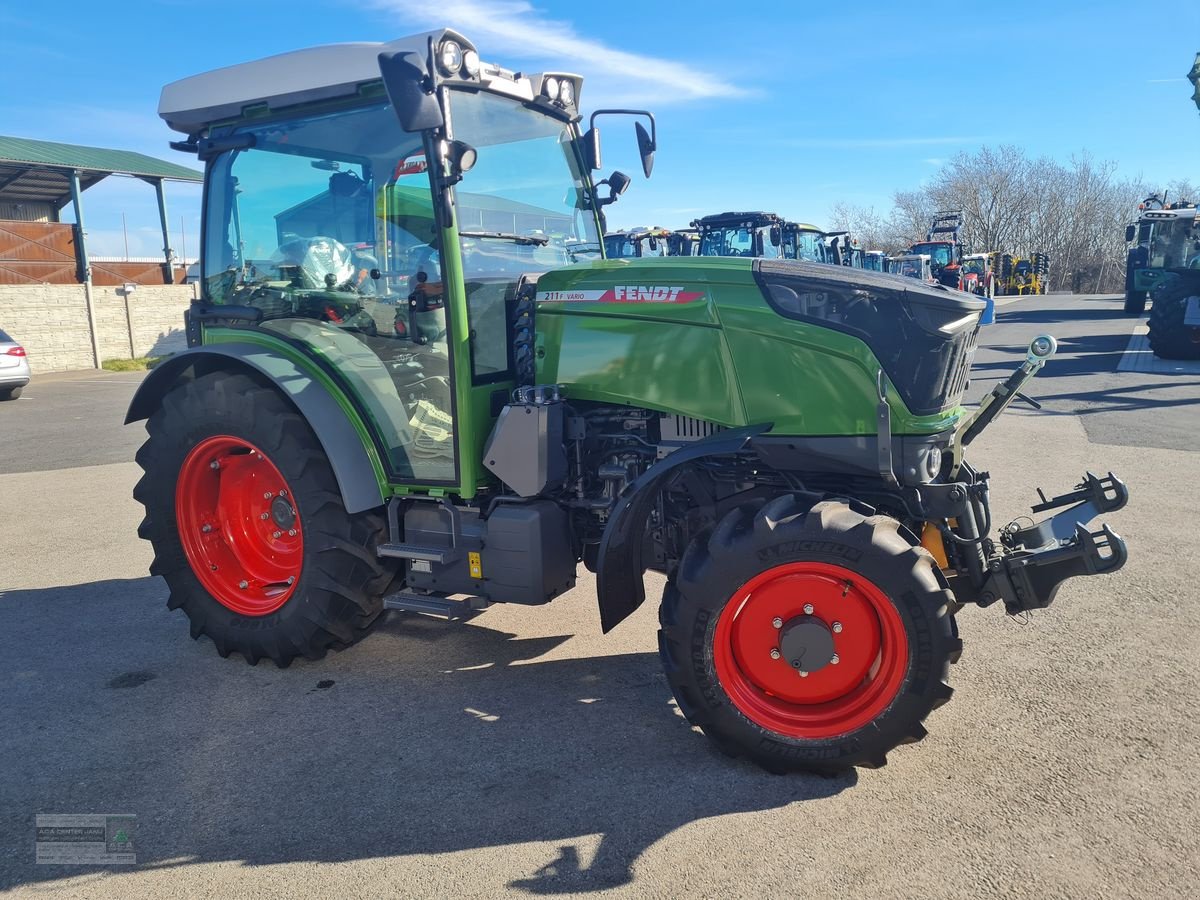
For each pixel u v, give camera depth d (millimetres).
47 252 19859
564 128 3990
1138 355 13930
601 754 3035
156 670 3842
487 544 3354
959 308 2891
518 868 2434
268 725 3314
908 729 2744
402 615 4418
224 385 3678
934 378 2941
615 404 3414
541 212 3797
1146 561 4699
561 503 3453
